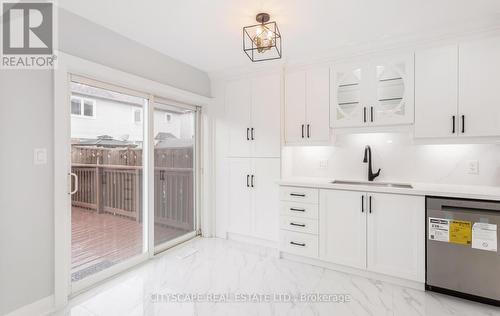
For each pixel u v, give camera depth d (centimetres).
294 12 202
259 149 319
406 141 274
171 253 298
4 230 167
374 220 236
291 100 304
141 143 285
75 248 265
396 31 234
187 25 224
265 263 273
